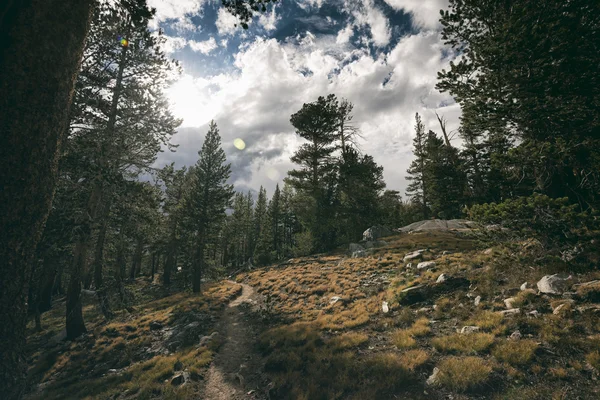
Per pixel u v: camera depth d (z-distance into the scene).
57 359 13.72
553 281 8.79
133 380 10.16
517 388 5.73
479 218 11.30
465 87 12.45
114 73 16.33
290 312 15.77
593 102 9.94
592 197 10.80
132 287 19.59
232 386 8.76
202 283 36.97
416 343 8.49
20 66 3.40
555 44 10.17
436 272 14.05
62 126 3.96
